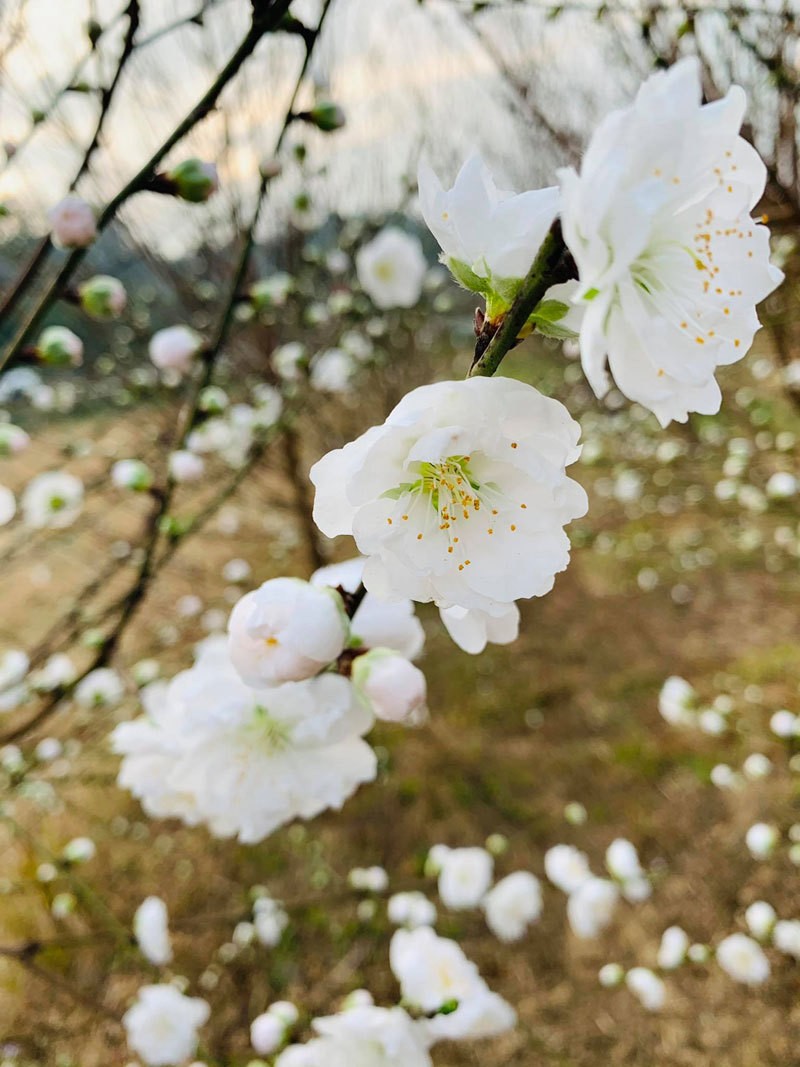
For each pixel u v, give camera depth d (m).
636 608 6.16
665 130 0.63
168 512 2.30
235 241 4.34
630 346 0.72
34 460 5.71
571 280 0.73
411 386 6.18
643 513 7.07
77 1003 3.22
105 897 3.70
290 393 3.81
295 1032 2.08
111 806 4.21
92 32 1.44
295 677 0.97
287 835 4.10
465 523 0.82
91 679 2.85
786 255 3.34
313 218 4.42
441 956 1.87
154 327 5.58
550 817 4.25
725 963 2.77
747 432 5.65
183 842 4.07
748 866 3.72
